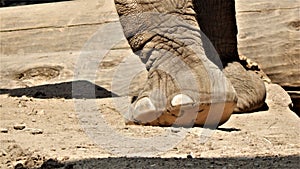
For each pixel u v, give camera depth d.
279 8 14.59
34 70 14.66
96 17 15.42
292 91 14.48
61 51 15.39
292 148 9.41
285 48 14.41
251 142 9.75
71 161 8.05
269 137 10.35
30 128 10.14
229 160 8.15
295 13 14.50
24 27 15.84
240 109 12.33
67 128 10.23
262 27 14.56
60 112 11.49
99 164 7.87
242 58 14.21
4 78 14.55
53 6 16.09
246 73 12.67
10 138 9.41
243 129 10.97
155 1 11.02
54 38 15.54
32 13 16.00
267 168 7.69
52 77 14.47
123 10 11.20
